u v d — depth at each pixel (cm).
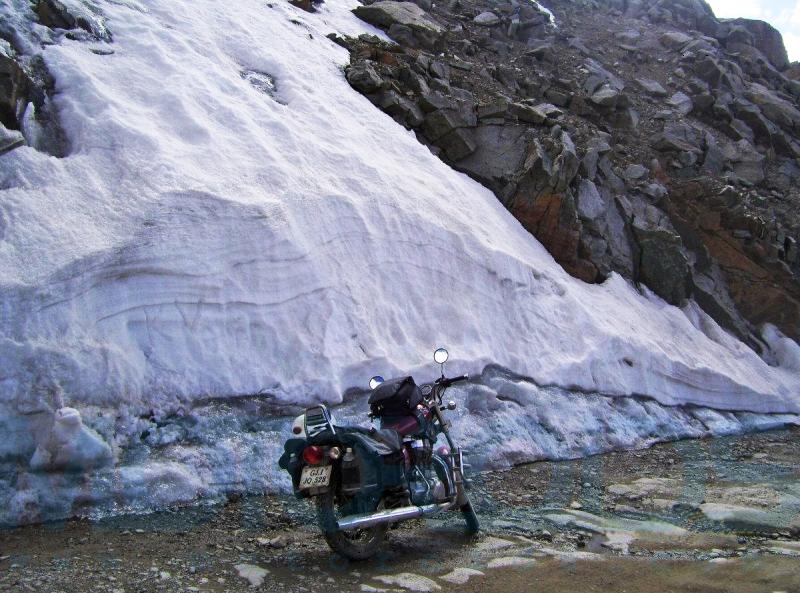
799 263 1391
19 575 418
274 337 709
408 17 1570
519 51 1795
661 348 1048
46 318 589
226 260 704
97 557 453
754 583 423
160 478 558
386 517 469
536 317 954
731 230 1344
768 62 2331
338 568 452
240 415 642
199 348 660
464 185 1127
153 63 939
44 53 851
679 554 489
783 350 1266
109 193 708
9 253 617
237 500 574
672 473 731
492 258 951
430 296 879
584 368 923
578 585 425
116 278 634
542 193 1150
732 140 1761
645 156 1489
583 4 2380
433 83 1315
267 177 823
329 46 1299
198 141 835
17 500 512
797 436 995
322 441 459
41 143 767
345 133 1023
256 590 412
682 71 1933
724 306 1284
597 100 1548
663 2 2441
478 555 481
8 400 547
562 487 662
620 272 1209
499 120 1250
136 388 607
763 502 621
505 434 761
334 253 810
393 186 947
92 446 545
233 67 1059
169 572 433
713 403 1054
